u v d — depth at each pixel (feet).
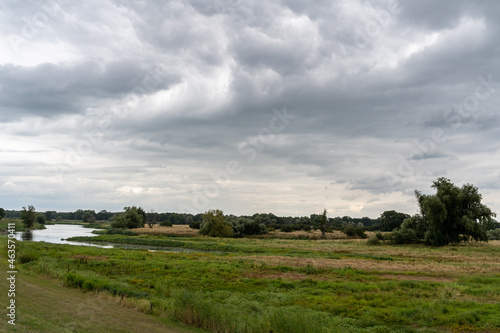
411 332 48.24
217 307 49.73
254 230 328.90
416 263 127.54
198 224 401.08
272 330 41.86
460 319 52.01
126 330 38.37
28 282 59.06
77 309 44.19
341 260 138.21
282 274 101.35
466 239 223.30
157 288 76.64
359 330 48.42
